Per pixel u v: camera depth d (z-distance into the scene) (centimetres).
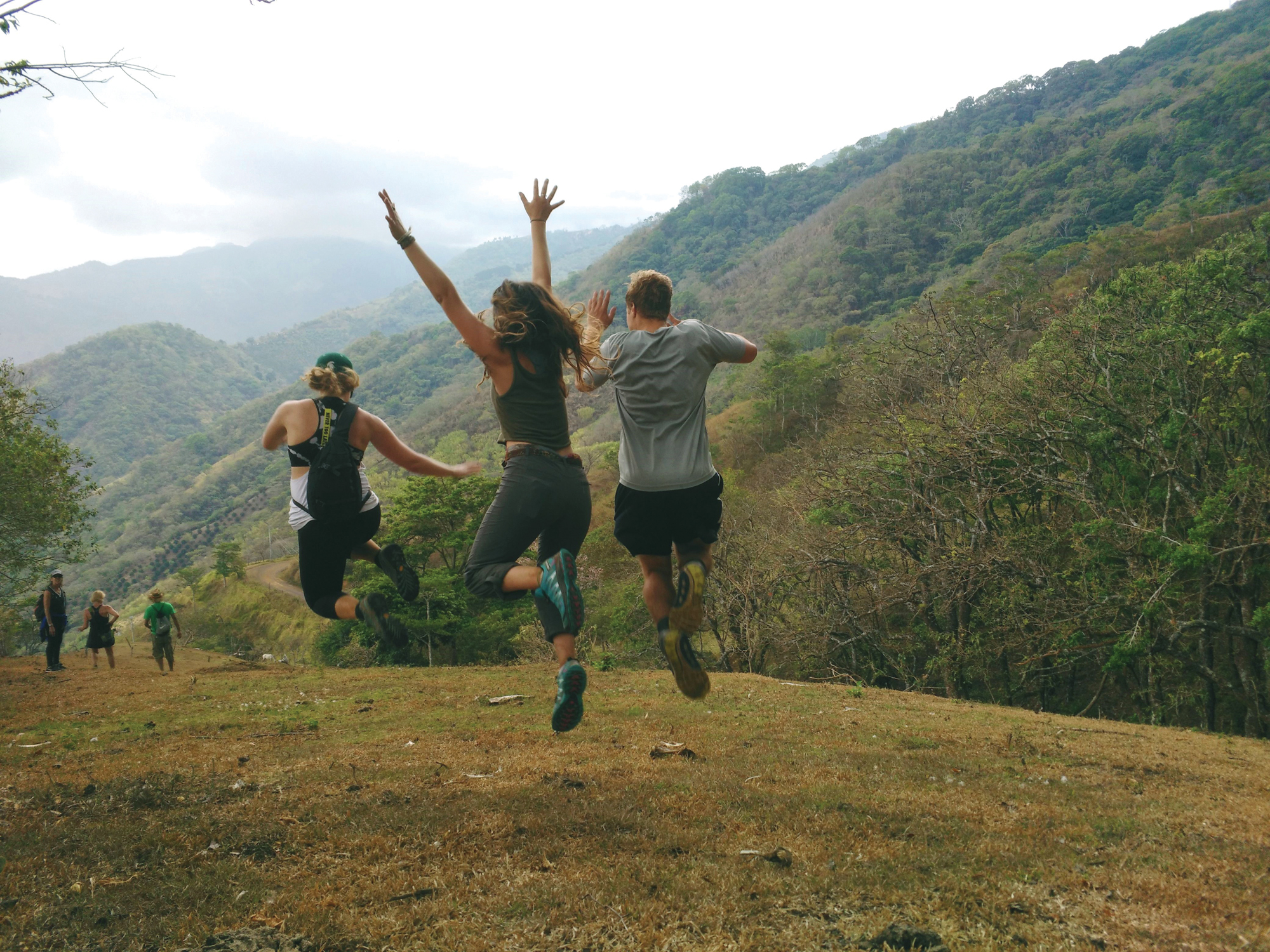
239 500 16762
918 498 2522
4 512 1984
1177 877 373
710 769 601
